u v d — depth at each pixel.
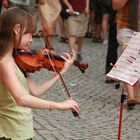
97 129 6.55
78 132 6.38
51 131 6.34
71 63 4.17
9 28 3.63
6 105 3.71
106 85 9.25
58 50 12.91
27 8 10.94
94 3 14.43
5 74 3.57
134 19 7.34
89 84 9.32
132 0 7.33
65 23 11.20
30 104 3.53
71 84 9.24
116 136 6.27
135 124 6.84
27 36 3.70
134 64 4.35
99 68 10.92
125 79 4.30
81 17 11.07
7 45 3.64
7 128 3.71
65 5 11.12
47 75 9.98
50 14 11.54
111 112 7.41
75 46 11.34
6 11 3.68
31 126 3.80
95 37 14.70
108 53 9.36
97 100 8.12
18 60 3.85
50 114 7.12
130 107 7.56
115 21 8.52
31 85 3.95
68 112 7.25
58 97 8.22
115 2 7.39
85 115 7.19
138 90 8.34
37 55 4.12
